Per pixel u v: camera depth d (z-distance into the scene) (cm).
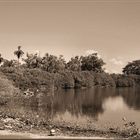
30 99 7488
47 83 11500
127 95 11081
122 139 3038
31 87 10669
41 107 6184
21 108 5709
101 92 12344
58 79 13288
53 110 5847
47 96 9019
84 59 19175
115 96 10556
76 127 3681
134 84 17725
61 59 17475
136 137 3175
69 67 18150
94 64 18988
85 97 9594
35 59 15738
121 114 5644
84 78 15175
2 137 2944
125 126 3959
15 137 2953
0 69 11000
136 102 8431
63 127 3666
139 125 4194
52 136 3075
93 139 2986
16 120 3988
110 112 5981
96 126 3844
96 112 5922
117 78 17575
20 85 10419
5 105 5991
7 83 8350
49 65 15575
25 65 15612
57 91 12069
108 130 3566
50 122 4000
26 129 3419
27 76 11088
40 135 3103
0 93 7181
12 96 7250
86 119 4778
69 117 4981
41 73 12144
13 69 11081
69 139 2927
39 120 4116
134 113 5825
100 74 16662
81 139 2958
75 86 14688
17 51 14688
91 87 15462
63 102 7619
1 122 3756
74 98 8988
